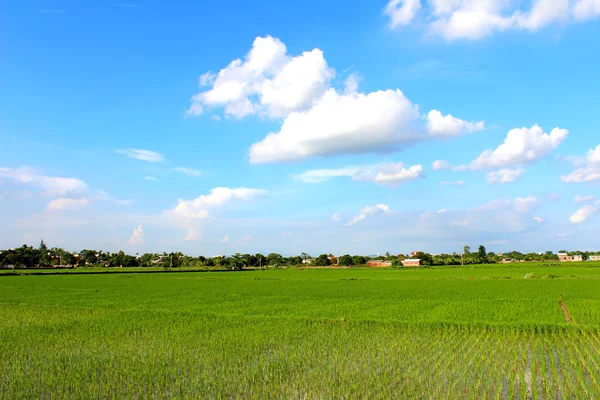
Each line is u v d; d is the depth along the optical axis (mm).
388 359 14891
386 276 76250
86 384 12297
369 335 19406
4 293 43812
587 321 22484
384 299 35531
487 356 15352
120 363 14547
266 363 14398
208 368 13867
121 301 35656
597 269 92188
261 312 27750
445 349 16453
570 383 12125
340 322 23234
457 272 89438
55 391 11711
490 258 161250
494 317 24047
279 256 177875
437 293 40781
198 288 50219
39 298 38562
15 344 17875
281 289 47844
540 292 40438
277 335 19500
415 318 23875
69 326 22484
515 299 33906
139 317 25938
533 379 12648
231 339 18625
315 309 28984
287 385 12055
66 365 14367
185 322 23688
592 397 10914
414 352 15953
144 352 16172
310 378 12664
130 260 159500
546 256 193875
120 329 21453
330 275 83812
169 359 15094
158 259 180375
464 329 20844
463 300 33906
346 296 38844
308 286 52500
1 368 14023
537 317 23953
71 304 33500
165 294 42094
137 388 11969
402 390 11562
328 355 15523
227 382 12406
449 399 10930
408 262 149500
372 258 188000
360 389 11680
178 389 11812
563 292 40188
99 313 28078
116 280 67750
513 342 17797
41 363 14664
